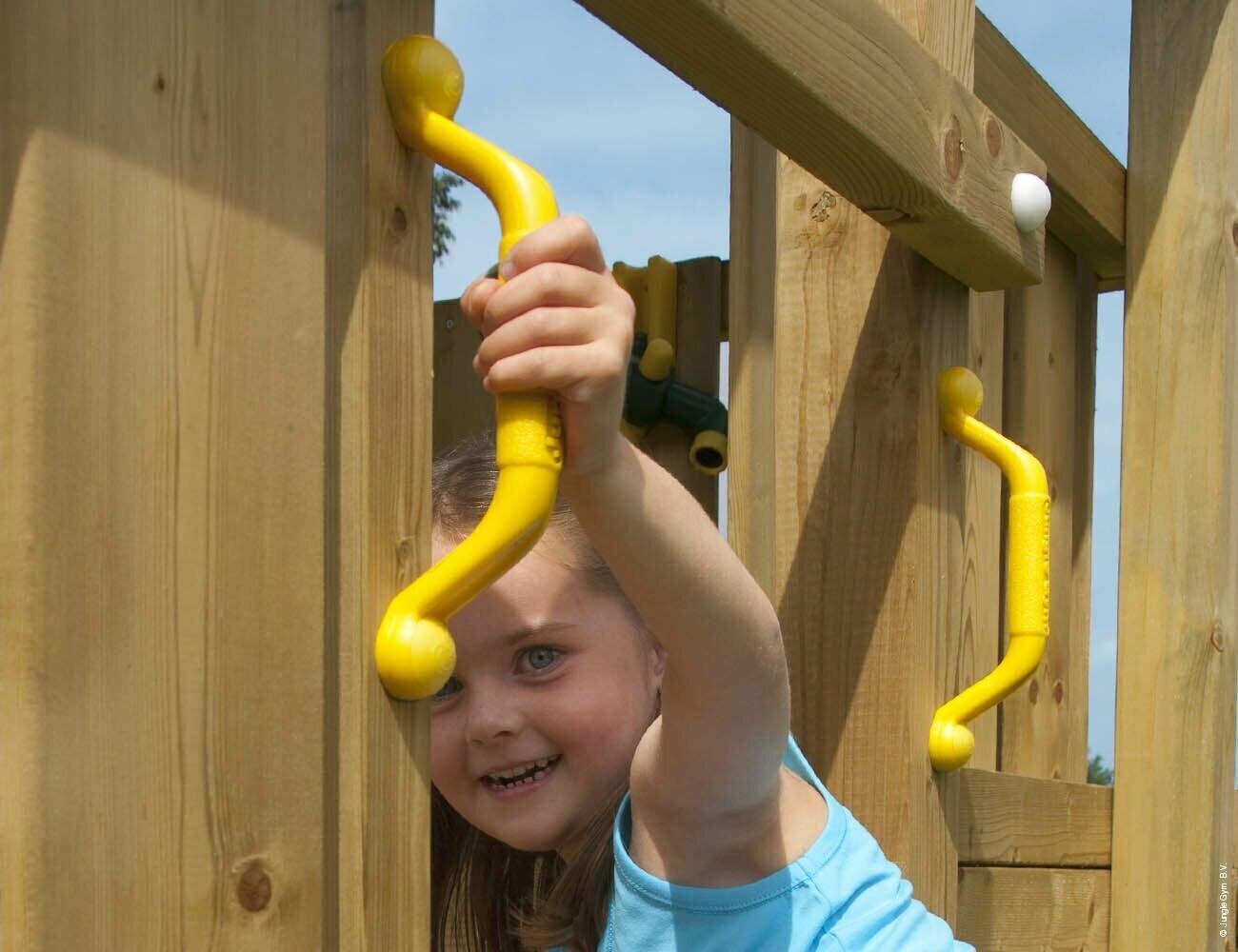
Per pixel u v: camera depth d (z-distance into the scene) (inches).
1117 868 94.2
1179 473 95.6
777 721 45.0
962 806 72.5
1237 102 96.8
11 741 27.2
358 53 34.2
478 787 53.6
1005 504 88.7
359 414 33.7
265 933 31.2
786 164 70.9
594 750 53.1
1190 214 96.0
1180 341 95.8
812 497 68.7
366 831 33.1
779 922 49.4
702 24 44.8
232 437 30.9
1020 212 66.0
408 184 35.1
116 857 28.4
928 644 66.9
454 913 73.3
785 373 70.1
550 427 33.2
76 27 28.2
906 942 51.6
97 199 28.5
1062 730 100.1
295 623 32.1
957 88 61.0
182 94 30.1
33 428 27.3
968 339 71.6
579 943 54.9
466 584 33.5
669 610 40.3
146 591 29.1
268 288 31.7
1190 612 94.8
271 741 31.5
